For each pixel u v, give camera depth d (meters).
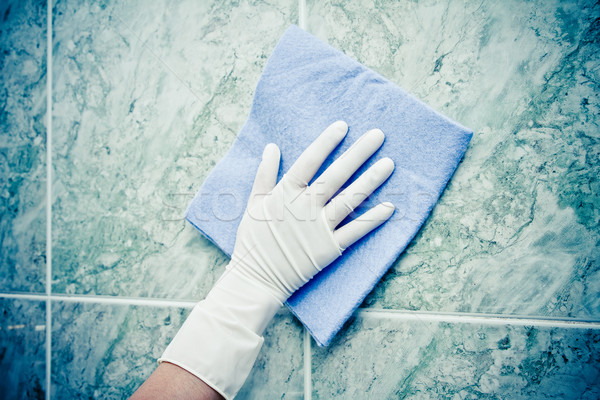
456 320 0.53
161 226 0.58
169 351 0.47
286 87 0.52
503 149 0.53
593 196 0.52
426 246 0.53
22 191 0.62
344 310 0.50
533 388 0.52
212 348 0.47
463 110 0.53
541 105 0.53
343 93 0.52
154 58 0.59
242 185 0.54
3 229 0.62
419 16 0.54
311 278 0.51
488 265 0.53
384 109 0.51
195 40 0.58
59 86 0.61
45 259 0.61
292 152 0.53
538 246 0.52
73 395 0.59
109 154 0.60
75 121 0.61
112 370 0.58
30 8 0.62
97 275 0.60
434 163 0.50
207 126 0.57
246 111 0.57
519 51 0.53
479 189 0.53
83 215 0.60
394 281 0.54
